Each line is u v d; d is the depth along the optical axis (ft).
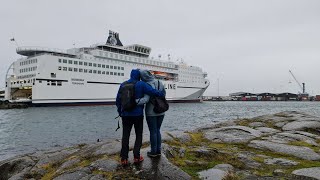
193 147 29.81
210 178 19.88
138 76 23.45
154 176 19.98
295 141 32.78
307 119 48.96
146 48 343.67
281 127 45.06
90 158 26.12
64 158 29.35
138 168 21.52
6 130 113.39
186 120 161.17
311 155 26.21
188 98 362.94
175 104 347.77
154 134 23.52
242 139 33.76
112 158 24.53
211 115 206.90
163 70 336.49
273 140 33.01
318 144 31.91
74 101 259.19
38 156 31.27
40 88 242.37
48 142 85.92
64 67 251.80
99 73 274.77
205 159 25.31
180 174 20.27
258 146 30.19
